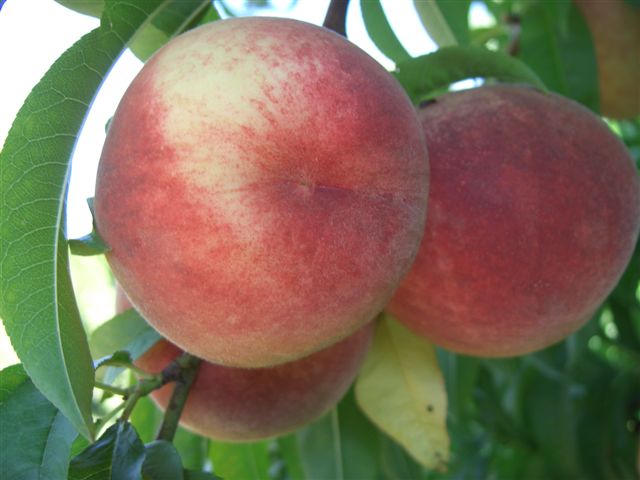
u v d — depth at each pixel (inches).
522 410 14.7
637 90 13.2
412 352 11.1
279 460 16.1
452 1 11.4
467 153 8.9
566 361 13.6
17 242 7.3
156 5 8.2
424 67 10.0
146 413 11.2
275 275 6.9
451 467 15.9
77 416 7.1
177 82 7.1
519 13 13.4
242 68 7.0
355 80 7.2
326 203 7.1
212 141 6.8
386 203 7.4
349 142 7.1
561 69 12.3
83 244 7.4
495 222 8.7
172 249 6.9
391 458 13.5
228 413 9.8
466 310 9.1
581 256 8.8
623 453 14.8
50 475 7.3
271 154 6.9
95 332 9.6
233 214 6.8
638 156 14.3
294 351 7.5
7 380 7.8
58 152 7.5
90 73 7.7
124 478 7.3
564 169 8.8
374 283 7.4
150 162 7.0
